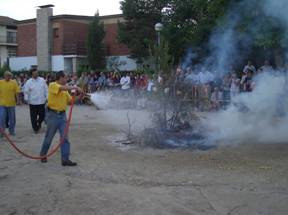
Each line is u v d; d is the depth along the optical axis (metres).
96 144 10.75
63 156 8.40
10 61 46.56
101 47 37.25
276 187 6.85
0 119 12.04
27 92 12.70
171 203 6.12
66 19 41.59
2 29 55.59
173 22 23.72
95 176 7.58
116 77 22.56
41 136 12.21
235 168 8.08
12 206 6.05
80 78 24.05
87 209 5.89
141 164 8.47
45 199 6.32
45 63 42.91
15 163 8.69
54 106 8.47
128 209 5.88
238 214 5.73
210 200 6.25
